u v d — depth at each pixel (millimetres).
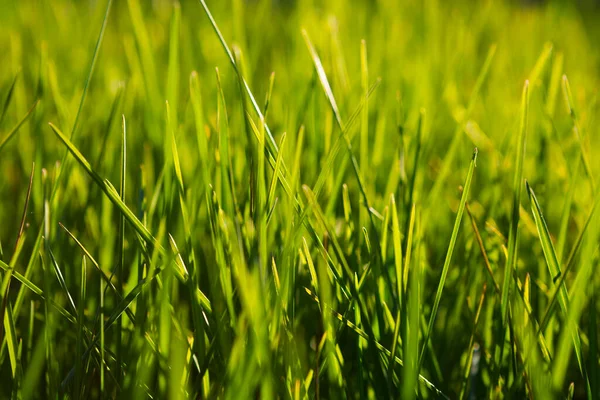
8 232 399
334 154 314
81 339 292
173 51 343
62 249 336
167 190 310
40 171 362
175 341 271
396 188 364
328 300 300
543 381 294
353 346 324
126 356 307
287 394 285
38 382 318
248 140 302
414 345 276
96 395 322
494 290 325
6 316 293
